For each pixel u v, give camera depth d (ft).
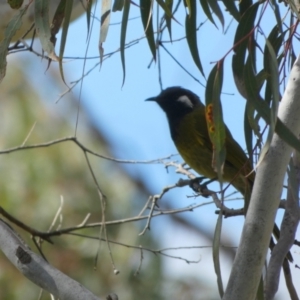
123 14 24.06
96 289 42.91
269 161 22.22
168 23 26.32
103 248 43.98
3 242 24.95
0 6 35.14
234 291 21.99
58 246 43.73
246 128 25.70
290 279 26.61
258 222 22.06
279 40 25.84
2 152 32.48
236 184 32.71
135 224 45.09
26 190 46.29
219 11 22.24
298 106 22.56
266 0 23.89
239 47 24.49
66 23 24.02
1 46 25.34
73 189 46.68
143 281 43.62
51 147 48.29
